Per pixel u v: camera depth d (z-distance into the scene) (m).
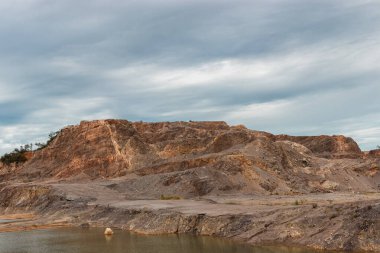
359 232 39.06
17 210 102.00
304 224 44.56
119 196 94.69
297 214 47.44
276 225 47.09
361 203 44.62
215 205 65.75
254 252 41.06
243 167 99.69
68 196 94.56
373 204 42.50
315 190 95.12
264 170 102.50
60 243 54.94
